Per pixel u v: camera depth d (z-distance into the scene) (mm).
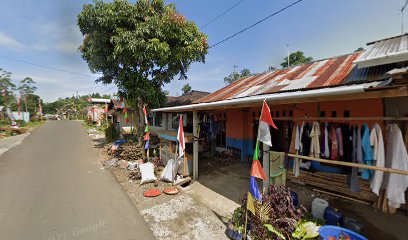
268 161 4078
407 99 4180
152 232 3824
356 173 3734
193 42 9297
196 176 6582
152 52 8609
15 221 4230
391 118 2785
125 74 9680
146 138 8336
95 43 9141
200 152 9398
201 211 4574
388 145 3145
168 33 8805
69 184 6348
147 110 10523
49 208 4785
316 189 5402
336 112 5363
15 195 5520
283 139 7020
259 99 3770
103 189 5934
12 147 12469
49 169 7980
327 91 2834
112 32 8703
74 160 9438
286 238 3092
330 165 5539
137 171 7125
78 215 4469
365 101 4812
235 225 3535
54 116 52625
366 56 3799
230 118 9281
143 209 4715
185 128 10320
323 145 3992
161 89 11305
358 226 3377
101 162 9102
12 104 29531
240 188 5863
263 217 3209
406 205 4129
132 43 7914
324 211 3742
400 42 4234
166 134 7652
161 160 8242
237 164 8227
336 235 2926
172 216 4375
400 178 2994
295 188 5625
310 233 3047
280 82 5891
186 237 3654
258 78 8094
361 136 3455
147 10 8734
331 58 6785
